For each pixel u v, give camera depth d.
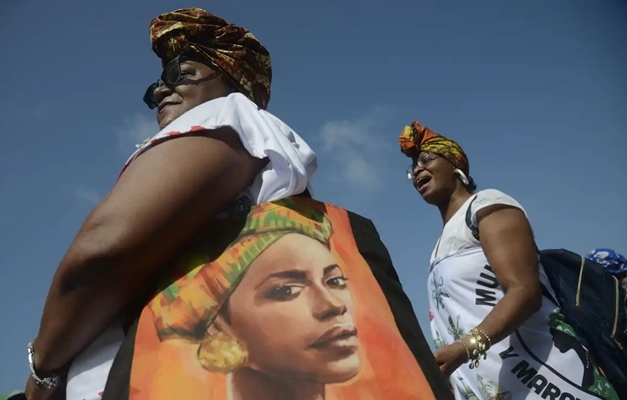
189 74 1.17
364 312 0.88
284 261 0.88
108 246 0.78
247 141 0.93
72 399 0.83
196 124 0.92
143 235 0.80
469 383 2.30
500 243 2.27
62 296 0.79
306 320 0.83
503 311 2.12
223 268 0.85
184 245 0.87
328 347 0.82
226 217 0.91
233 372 0.77
